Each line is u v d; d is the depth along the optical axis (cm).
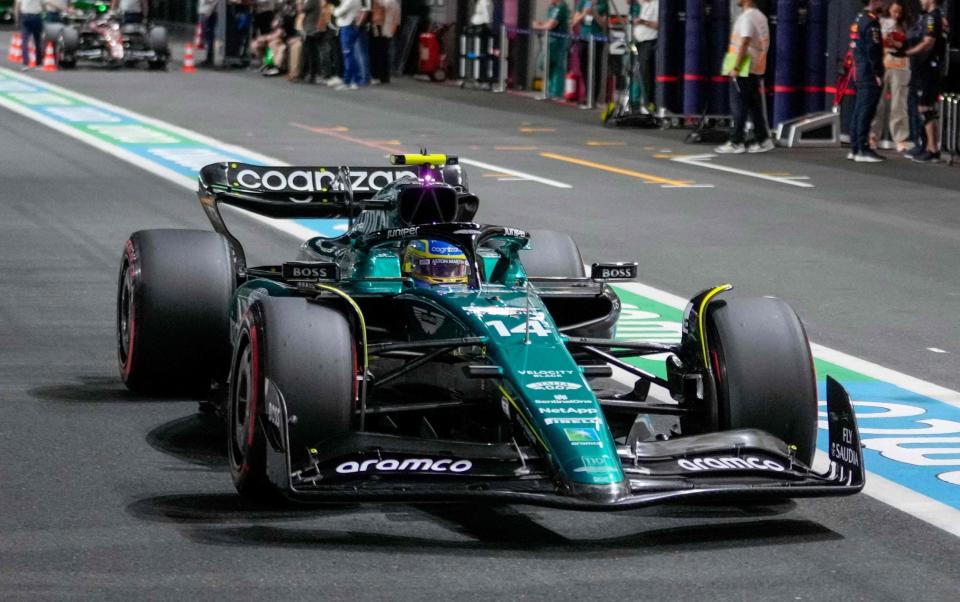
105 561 1611
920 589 1584
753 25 6150
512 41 9131
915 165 5872
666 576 1600
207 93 8438
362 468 1683
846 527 1789
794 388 1844
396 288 2064
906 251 3956
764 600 1538
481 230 2002
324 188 2519
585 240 4028
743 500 1888
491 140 6500
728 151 6256
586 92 8356
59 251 3672
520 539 1711
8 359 2594
